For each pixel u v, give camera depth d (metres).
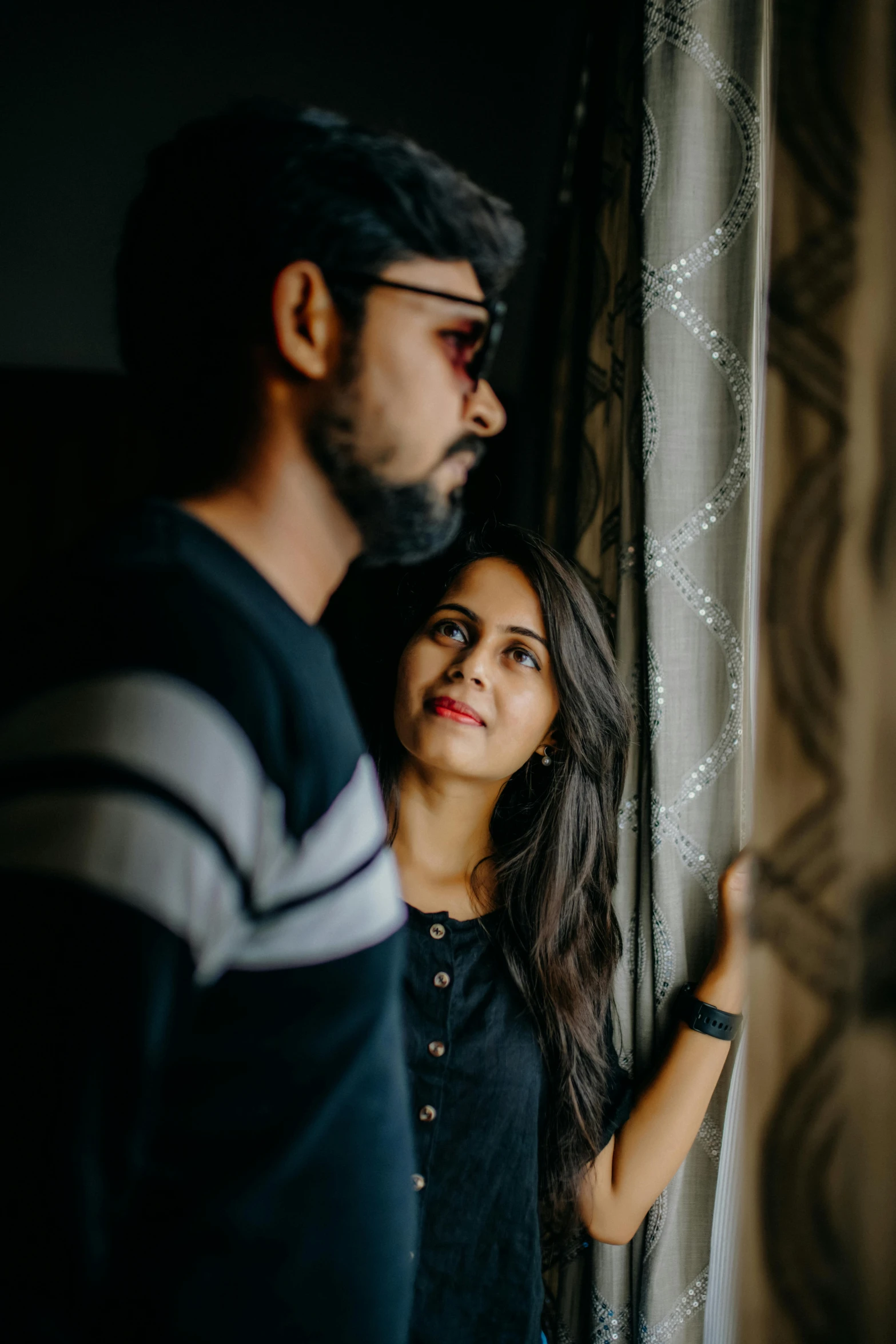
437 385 0.52
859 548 0.49
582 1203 1.04
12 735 0.39
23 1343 0.34
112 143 2.71
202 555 0.47
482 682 0.98
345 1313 0.54
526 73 2.66
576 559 1.50
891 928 0.45
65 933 0.35
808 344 0.54
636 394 1.11
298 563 0.53
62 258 2.76
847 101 0.53
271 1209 0.49
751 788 1.06
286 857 0.45
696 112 1.03
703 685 1.04
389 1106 0.56
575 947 1.06
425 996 0.99
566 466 1.83
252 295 0.51
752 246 1.02
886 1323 0.43
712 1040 1.03
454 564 1.05
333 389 0.51
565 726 1.06
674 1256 1.07
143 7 2.65
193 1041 0.45
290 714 0.46
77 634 0.42
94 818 0.37
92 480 2.84
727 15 1.04
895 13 0.49
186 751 0.40
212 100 2.69
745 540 1.03
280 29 2.66
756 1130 0.50
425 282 0.51
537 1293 0.96
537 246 2.68
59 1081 0.35
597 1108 1.03
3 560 2.83
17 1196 0.34
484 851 1.09
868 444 0.49
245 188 0.50
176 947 0.38
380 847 0.54
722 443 1.03
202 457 0.54
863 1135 0.45
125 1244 0.47
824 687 0.50
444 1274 0.93
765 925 0.51
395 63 2.67
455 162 2.69
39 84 2.66
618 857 1.17
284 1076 0.48
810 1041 0.48
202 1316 0.47
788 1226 0.48
